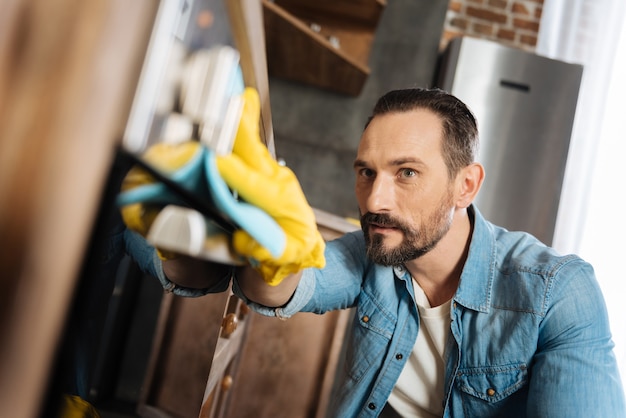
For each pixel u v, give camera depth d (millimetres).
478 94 2619
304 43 2438
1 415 243
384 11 2904
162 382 615
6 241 240
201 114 336
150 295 621
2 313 241
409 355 1187
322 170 2855
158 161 316
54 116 240
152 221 400
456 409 1119
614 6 2859
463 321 1111
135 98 260
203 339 784
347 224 2104
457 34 2982
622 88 2785
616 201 2709
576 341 993
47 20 240
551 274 1046
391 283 1209
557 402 953
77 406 390
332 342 2094
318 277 1109
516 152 2615
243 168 450
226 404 1988
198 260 701
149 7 257
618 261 2666
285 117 2871
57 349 261
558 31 2887
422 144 1009
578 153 2783
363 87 2865
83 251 259
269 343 2068
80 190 247
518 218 2602
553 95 2637
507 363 1051
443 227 1052
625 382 2543
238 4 367
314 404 2074
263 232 453
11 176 240
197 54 332
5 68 240
